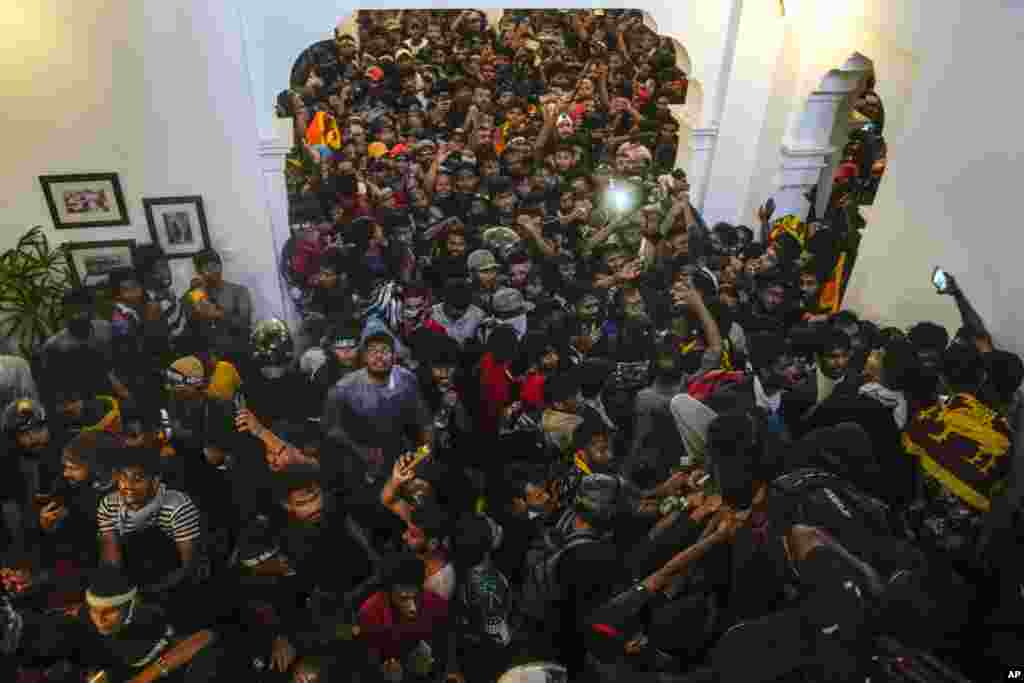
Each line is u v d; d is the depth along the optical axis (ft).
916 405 12.66
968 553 11.12
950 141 15.80
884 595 7.70
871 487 10.37
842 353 13.47
